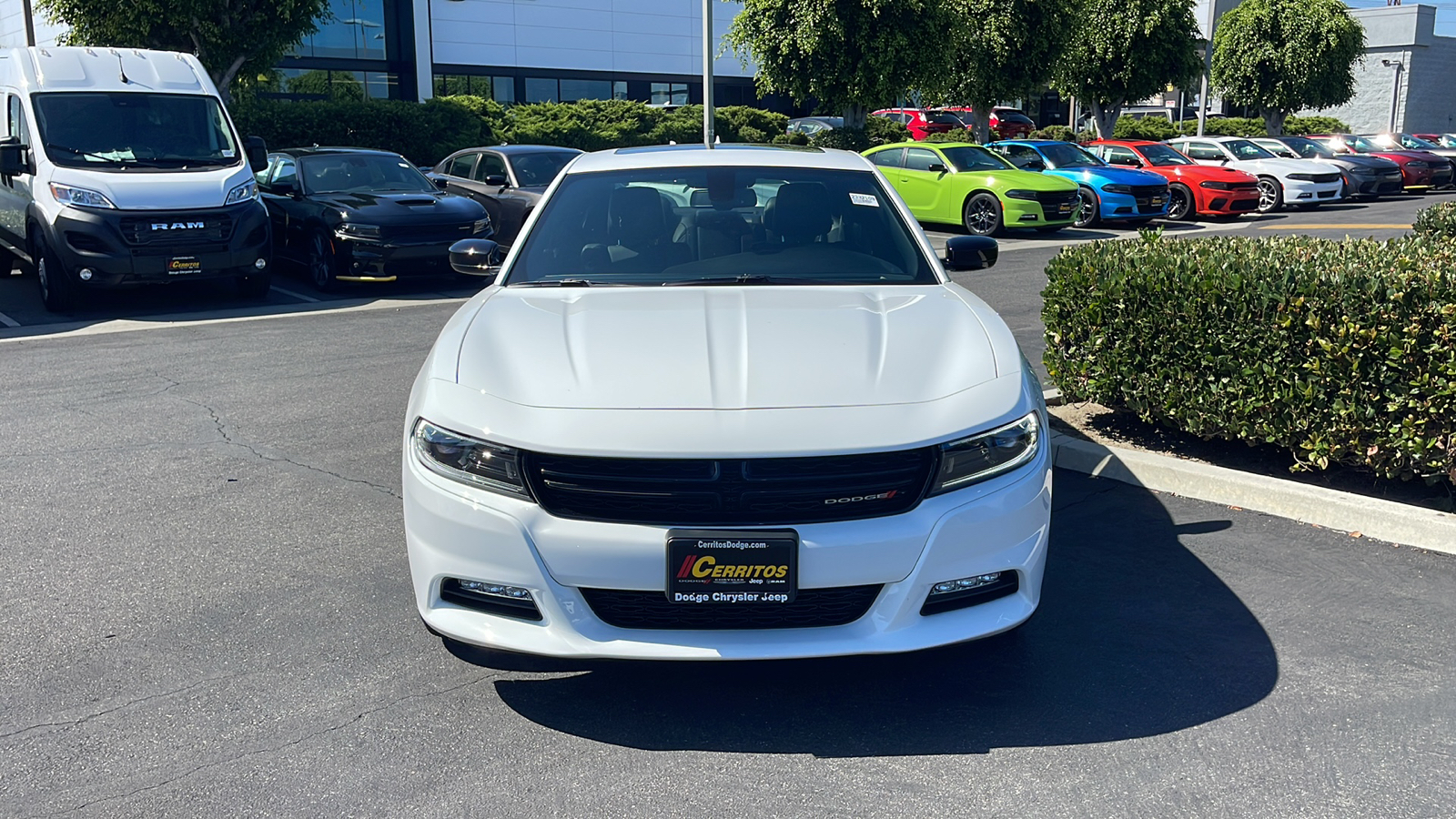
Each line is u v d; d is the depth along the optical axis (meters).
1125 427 5.79
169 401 6.74
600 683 3.28
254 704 3.16
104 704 3.15
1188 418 5.11
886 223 4.36
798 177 4.53
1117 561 4.19
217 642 3.55
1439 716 3.06
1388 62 44.72
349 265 11.50
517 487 2.88
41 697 3.19
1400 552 4.22
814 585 2.82
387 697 3.20
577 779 2.80
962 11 23.38
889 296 3.78
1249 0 31.94
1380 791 2.72
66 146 10.33
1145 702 3.17
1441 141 28.78
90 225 9.85
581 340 3.28
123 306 10.89
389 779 2.80
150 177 10.27
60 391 7.03
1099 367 5.53
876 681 3.30
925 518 2.87
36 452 5.66
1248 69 31.50
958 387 3.07
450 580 3.00
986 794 2.72
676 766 2.85
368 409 6.54
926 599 2.91
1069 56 24.64
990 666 3.38
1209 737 2.97
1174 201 20.08
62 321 9.93
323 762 2.87
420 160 22.25
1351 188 23.19
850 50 21.95
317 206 11.91
